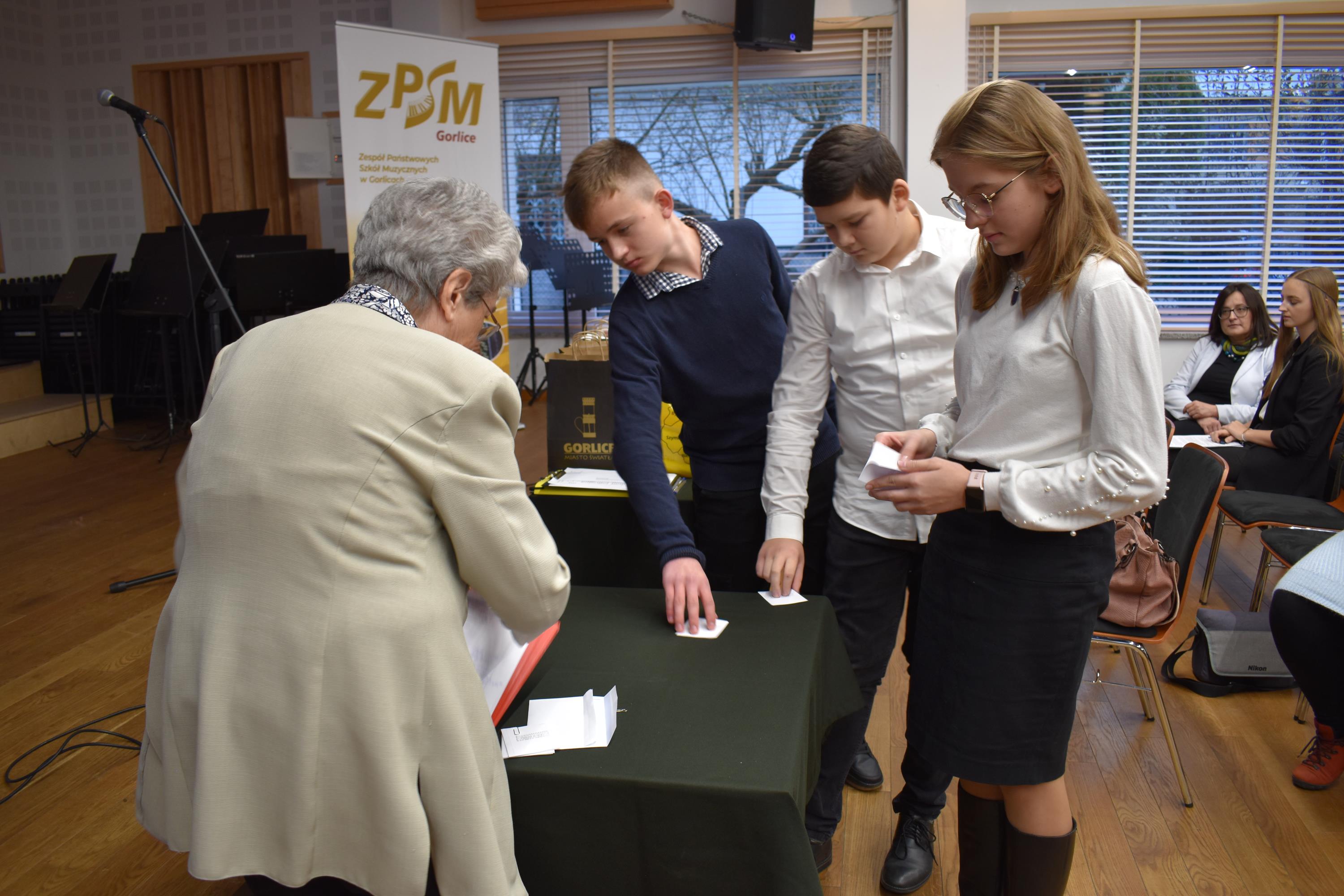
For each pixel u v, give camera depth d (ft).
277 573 3.24
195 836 3.32
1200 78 20.17
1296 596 7.25
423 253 3.49
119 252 27.61
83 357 22.62
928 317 5.53
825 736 5.70
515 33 22.61
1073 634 4.19
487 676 4.17
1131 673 9.39
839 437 6.32
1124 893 6.13
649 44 22.06
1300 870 6.33
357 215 17.49
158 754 3.60
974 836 4.83
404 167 17.71
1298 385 11.71
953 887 6.16
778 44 20.16
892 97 21.22
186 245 18.22
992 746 4.36
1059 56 20.49
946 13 19.97
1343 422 11.27
